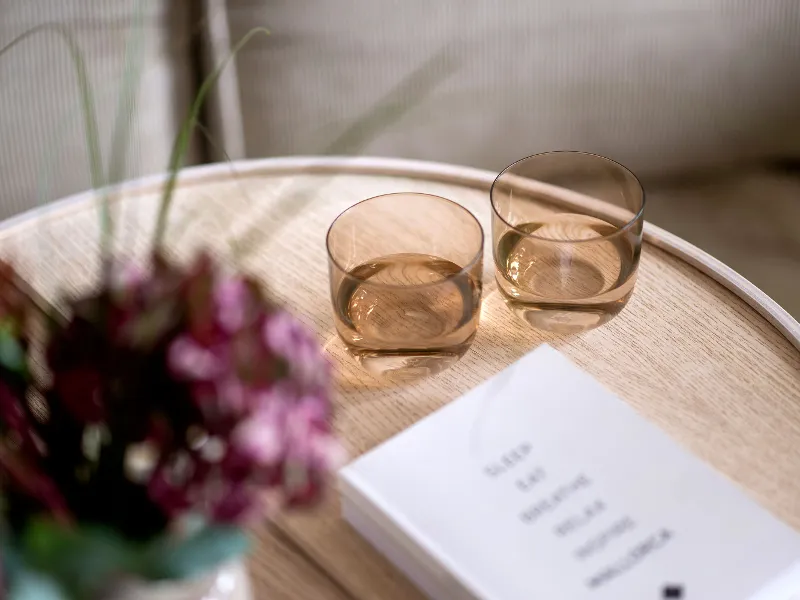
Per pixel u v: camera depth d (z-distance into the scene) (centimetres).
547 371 88
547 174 97
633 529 81
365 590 82
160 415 69
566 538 81
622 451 84
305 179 105
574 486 83
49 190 129
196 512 69
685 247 99
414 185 105
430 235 94
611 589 79
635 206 93
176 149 78
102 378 69
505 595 78
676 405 89
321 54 125
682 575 79
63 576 68
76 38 122
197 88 129
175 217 102
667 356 92
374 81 126
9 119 125
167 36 125
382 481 83
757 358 92
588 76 126
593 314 92
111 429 70
